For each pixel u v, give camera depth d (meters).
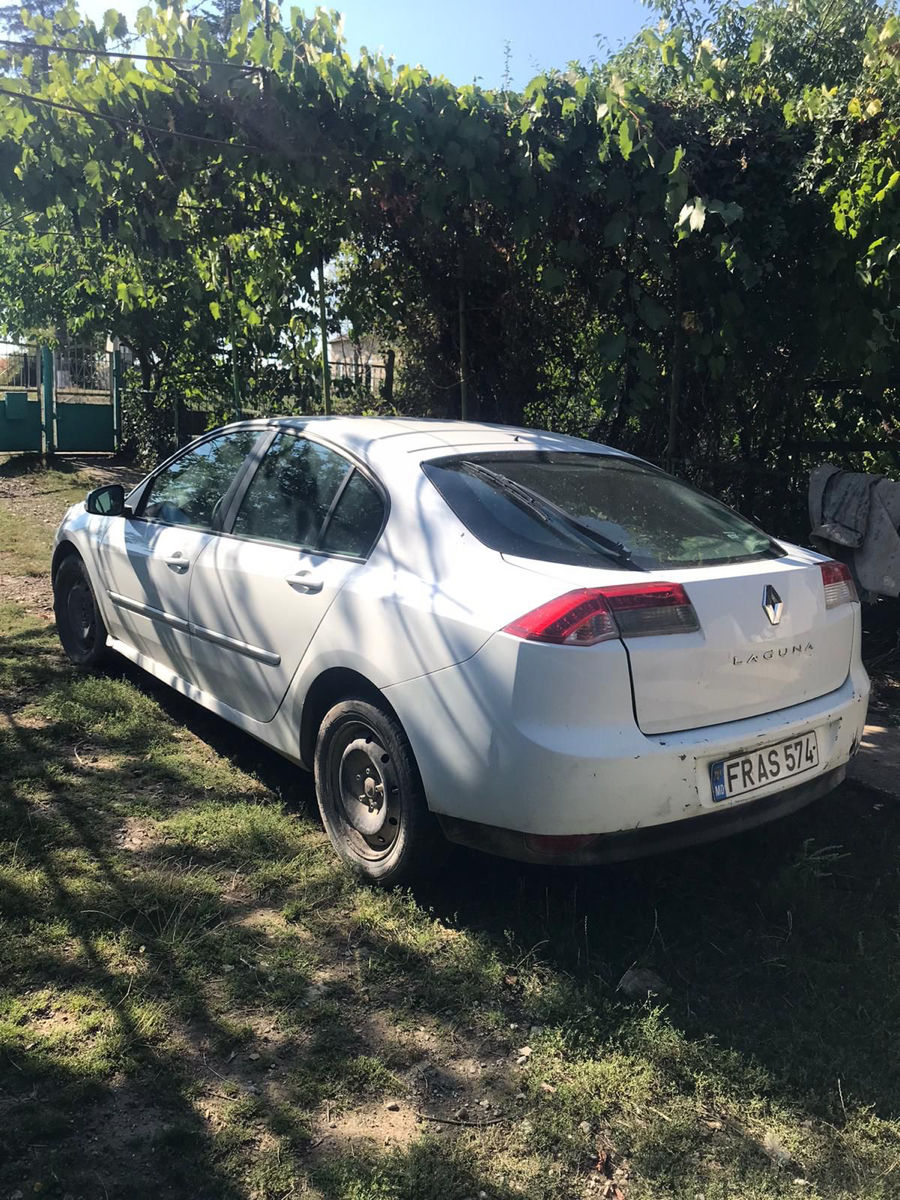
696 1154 2.22
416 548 3.21
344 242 7.52
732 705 2.94
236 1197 2.04
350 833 3.40
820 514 5.77
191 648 4.22
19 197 6.00
